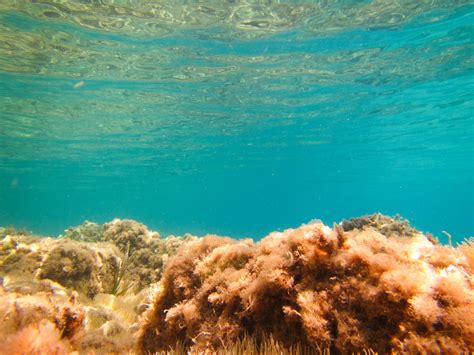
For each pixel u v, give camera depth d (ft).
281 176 242.17
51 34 44.57
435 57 53.42
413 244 10.84
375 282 9.16
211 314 12.97
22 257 28.02
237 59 53.83
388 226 32.24
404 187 323.57
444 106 76.69
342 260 10.14
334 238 11.07
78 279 28.73
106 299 28.94
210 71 58.44
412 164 166.61
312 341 9.12
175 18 41.29
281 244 12.67
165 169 179.52
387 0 37.88
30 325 11.80
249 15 40.96
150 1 37.50
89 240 44.04
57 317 14.06
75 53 50.21
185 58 52.95
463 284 8.20
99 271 31.58
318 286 10.28
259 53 51.80
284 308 10.11
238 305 12.24
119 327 20.98
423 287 8.23
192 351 11.80
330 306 9.55
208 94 70.18
